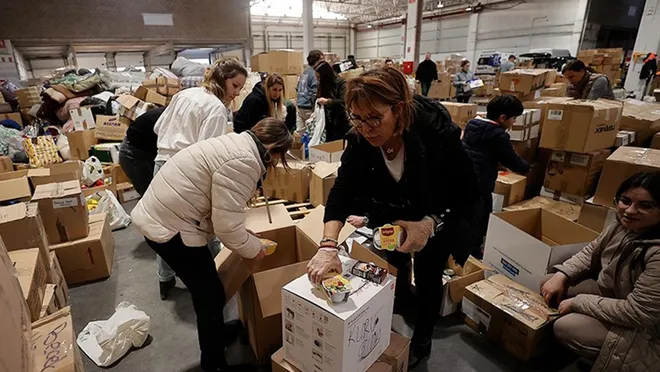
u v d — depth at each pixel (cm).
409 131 111
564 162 247
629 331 130
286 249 170
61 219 208
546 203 252
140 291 210
